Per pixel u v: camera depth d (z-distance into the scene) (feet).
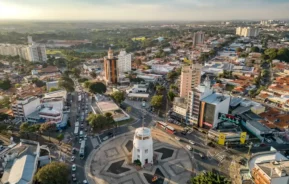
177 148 452.35
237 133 476.13
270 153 403.13
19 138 490.90
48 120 540.52
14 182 317.63
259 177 329.31
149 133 393.29
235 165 401.29
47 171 325.42
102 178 368.89
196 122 543.80
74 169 385.70
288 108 630.33
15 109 563.07
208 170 387.75
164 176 373.20
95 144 468.34
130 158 420.77
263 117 561.84
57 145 463.42
